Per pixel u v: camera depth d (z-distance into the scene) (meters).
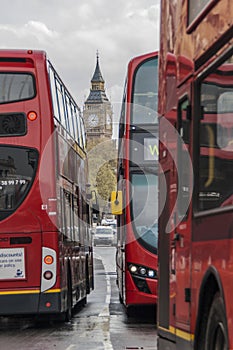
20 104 18.86
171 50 10.97
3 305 18.55
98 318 23.25
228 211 7.85
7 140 18.83
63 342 17.28
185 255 9.77
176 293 10.26
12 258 18.64
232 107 7.99
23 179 18.81
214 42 8.45
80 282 24.89
